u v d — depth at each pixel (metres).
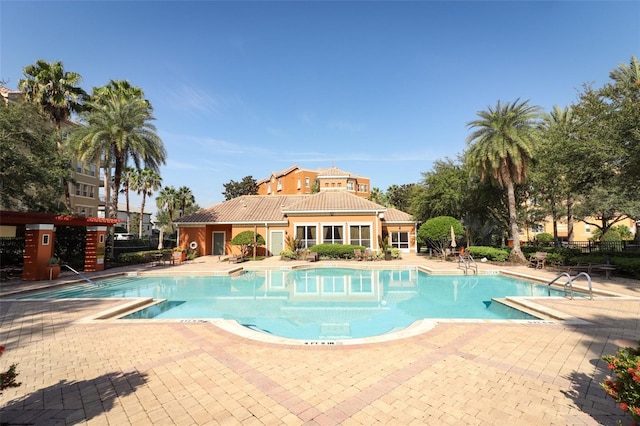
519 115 20.53
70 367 5.18
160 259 23.14
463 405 3.93
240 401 4.08
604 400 3.99
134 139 22.92
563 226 43.81
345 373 4.87
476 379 4.62
